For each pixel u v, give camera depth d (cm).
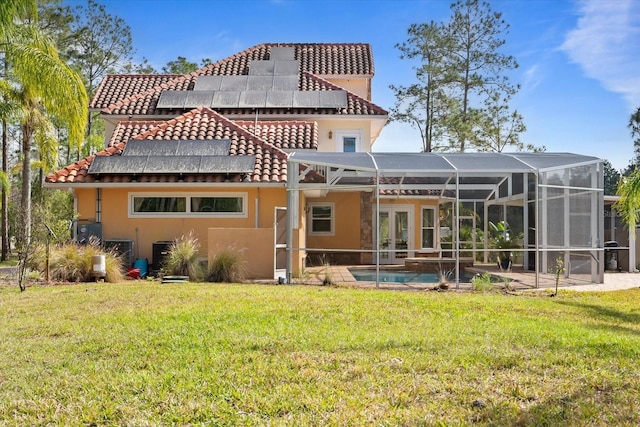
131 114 2902
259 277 1995
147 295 1429
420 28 4412
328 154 2009
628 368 756
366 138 2966
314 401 635
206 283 1772
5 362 811
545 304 1364
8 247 3841
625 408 602
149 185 2109
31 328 1036
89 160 2266
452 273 2356
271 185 2111
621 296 1580
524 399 644
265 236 2008
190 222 2169
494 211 2745
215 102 2912
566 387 677
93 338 940
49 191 3719
